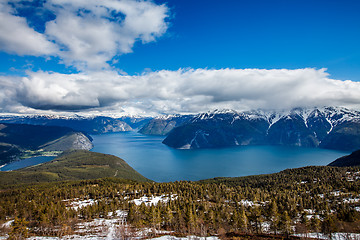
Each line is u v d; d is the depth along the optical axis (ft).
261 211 465.47
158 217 422.82
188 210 431.02
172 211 504.02
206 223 428.56
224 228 416.26
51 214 462.60
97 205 550.77
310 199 568.00
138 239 364.99
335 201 545.85
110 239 366.63
